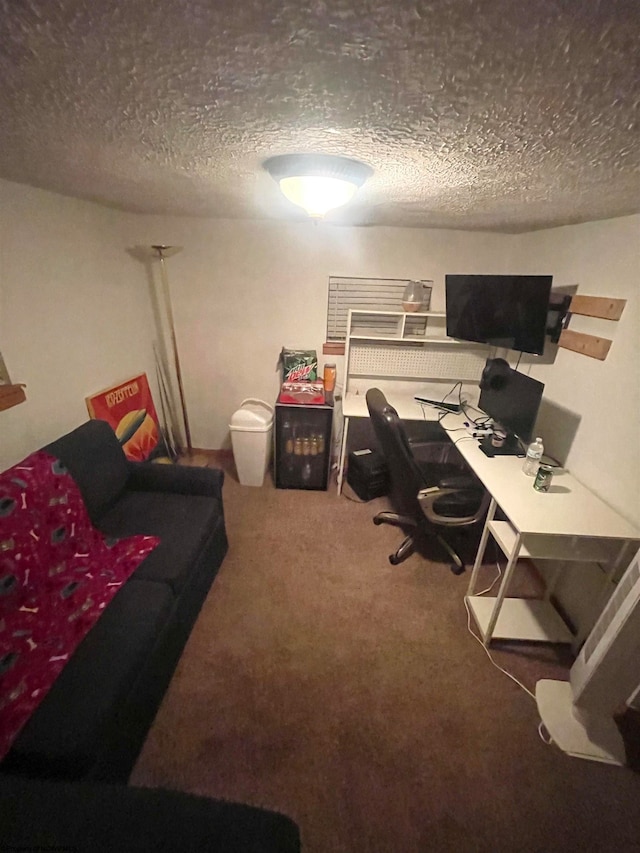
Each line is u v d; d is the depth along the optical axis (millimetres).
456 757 1370
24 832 751
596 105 663
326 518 2625
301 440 2801
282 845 759
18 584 1350
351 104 726
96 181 1578
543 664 1704
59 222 1942
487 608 1914
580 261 1962
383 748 1386
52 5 441
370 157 1068
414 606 1969
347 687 1581
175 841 747
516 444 2156
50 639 1282
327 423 2717
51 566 1488
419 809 1237
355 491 2928
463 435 2297
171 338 2957
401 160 1079
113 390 2420
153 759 1330
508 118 749
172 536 1787
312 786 1281
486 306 2275
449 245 2662
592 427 1813
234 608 1918
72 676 1174
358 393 2963
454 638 1808
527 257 2471
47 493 1545
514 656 1734
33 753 995
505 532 1728
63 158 1205
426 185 1354
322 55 553
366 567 2215
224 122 849
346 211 2047
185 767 1313
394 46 519
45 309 1879
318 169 1145
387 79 623
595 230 1849
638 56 501
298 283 2805
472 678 1636
